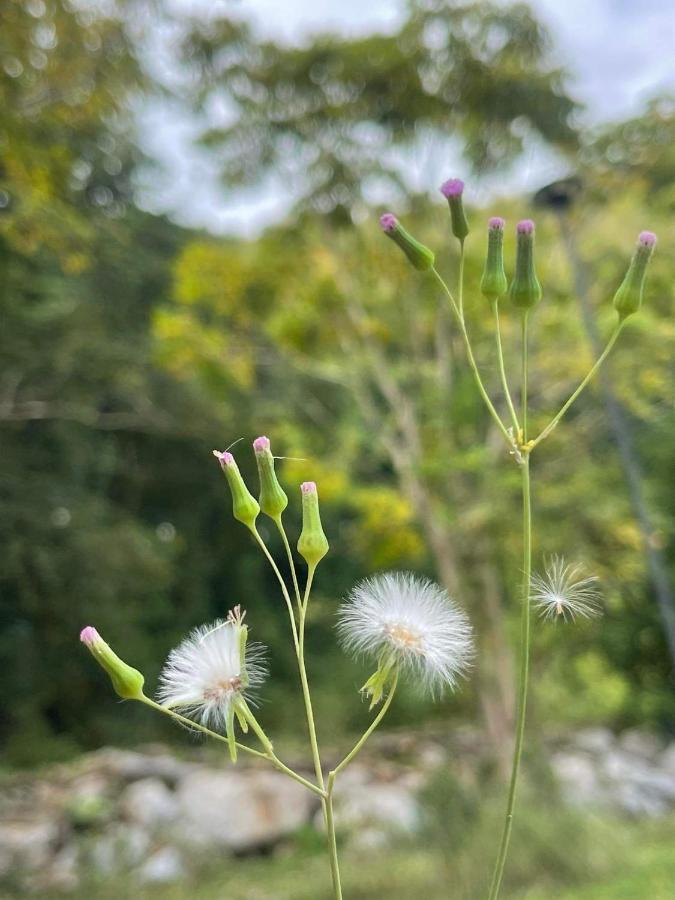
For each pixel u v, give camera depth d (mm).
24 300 9547
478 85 7027
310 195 7520
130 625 11523
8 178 6117
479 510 6992
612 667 9523
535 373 7609
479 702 7043
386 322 7863
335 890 877
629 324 7273
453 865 5578
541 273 7703
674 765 9461
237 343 8242
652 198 7520
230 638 938
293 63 7156
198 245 8078
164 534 13273
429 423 7664
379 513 7527
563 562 963
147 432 12016
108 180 11508
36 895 6242
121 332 11508
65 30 5594
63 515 10070
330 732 9992
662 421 8539
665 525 8016
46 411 9930
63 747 10336
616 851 5832
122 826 7379
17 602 10172
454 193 1104
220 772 8281
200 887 6523
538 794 6273
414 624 919
